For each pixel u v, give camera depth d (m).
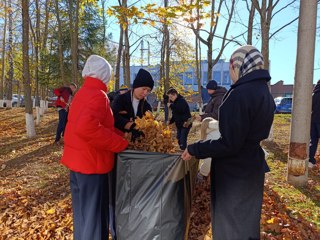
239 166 2.34
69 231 3.87
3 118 18.45
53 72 20.58
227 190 2.37
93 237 2.74
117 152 2.69
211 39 9.75
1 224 4.32
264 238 3.25
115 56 23.20
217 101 5.39
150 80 3.58
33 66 17.69
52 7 16.48
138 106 3.73
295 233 3.33
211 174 2.50
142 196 2.64
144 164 2.62
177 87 22.11
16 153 9.02
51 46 20.78
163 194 2.58
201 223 3.73
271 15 8.46
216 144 2.28
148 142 2.91
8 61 26.56
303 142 4.86
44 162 7.70
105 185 2.85
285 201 4.30
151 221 2.61
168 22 6.78
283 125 14.38
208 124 4.11
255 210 2.38
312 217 3.83
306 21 4.70
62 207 4.65
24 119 17.98
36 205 4.89
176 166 2.55
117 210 2.75
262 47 8.38
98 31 21.92
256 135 2.31
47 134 12.60
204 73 37.59
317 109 5.80
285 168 6.07
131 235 2.67
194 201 4.17
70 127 2.75
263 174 2.44
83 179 2.71
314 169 5.86
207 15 7.12
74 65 13.45
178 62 21.25
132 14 6.23
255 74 2.30
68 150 2.78
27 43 11.52
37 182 6.11
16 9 17.45
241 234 2.34
